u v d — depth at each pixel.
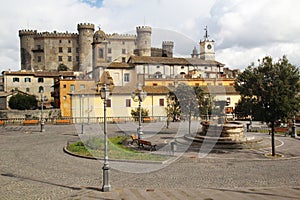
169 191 10.20
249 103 16.73
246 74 16.75
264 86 16.20
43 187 10.91
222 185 10.95
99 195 9.84
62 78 52.03
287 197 9.41
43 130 30.64
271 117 16.16
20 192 10.37
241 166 14.12
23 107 51.41
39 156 17.05
